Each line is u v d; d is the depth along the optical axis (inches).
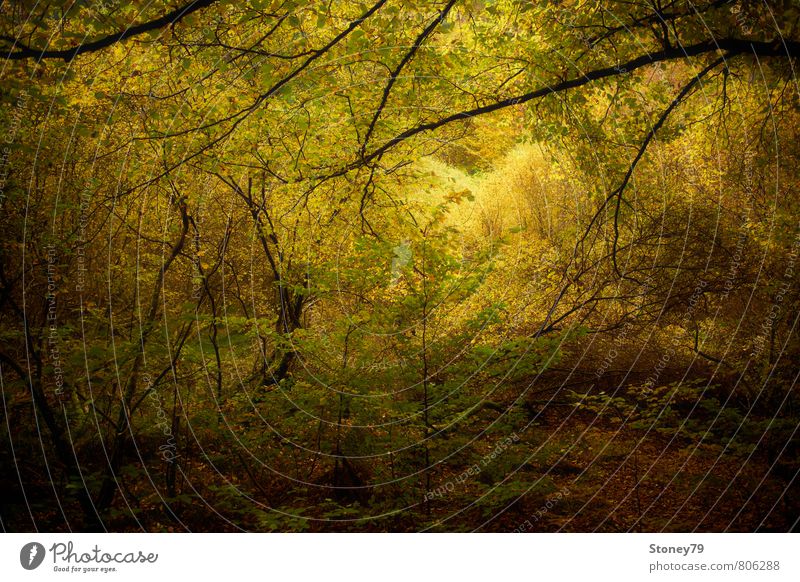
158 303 304.7
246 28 256.7
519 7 315.9
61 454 224.5
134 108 274.7
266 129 320.5
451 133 377.4
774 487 245.4
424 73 299.4
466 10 298.8
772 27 252.1
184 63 245.1
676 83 390.3
